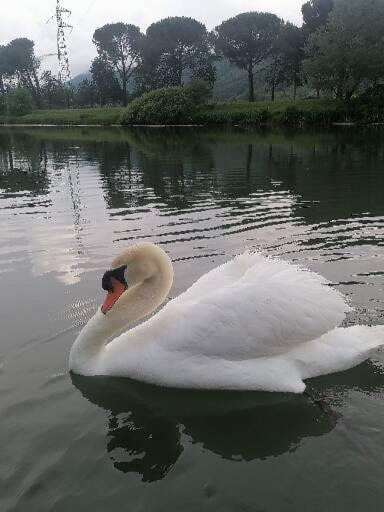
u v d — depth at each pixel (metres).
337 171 24.11
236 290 6.77
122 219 15.30
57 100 124.00
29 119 86.38
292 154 32.12
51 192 20.47
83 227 14.46
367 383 6.90
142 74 107.94
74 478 5.48
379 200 17.22
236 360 6.81
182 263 11.20
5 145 45.34
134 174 25.00
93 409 6.62
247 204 17.08
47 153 37.19
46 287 10.11
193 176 23.80
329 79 68.38
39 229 14.37
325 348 7.02
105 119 80.56
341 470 5.52
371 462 5.61
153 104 75.50
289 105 70.06
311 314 6.81
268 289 6.77
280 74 89.00
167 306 7.50
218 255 11.68
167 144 42.47
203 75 96.81
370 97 64.25
